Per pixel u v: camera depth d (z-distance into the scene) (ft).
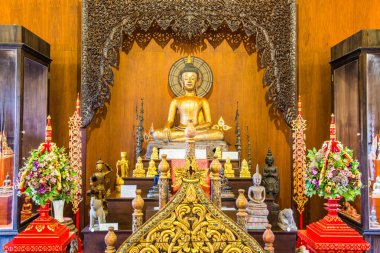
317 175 11.57
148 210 13.87
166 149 18.89
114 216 16.31
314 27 21.88
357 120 17.26
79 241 17.88
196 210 7.36
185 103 20.98
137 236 7.20
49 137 12.32
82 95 20.07
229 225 7.35
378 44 16.71
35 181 11.54
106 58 20.40
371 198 16.56
